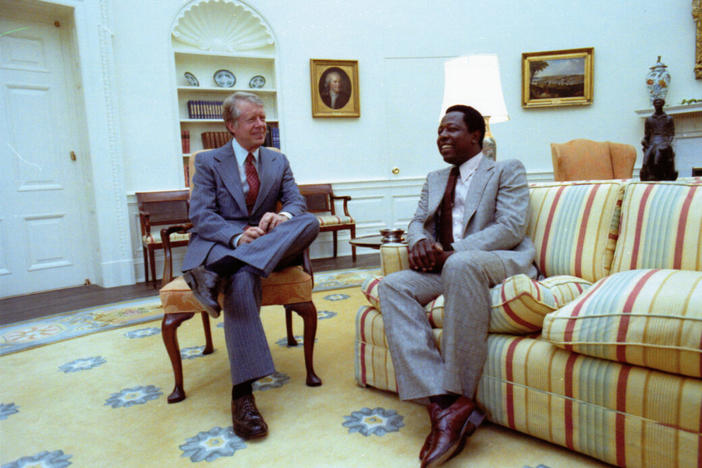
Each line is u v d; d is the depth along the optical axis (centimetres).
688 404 109
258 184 212
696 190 157
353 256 502
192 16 488
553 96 577
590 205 184
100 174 425
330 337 254
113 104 430
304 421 162
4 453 150
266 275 171
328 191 533
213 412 174
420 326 154
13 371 224
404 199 580
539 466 130
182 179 480
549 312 140
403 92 568
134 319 309
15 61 400
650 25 570
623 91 579
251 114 201
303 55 531
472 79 303
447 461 133
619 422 120
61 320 314
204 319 236
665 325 112
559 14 573
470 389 144
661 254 156
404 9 559
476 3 568
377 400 177
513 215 172
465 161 194
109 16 426
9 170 399
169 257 324
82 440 157
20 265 406
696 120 547
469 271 144
